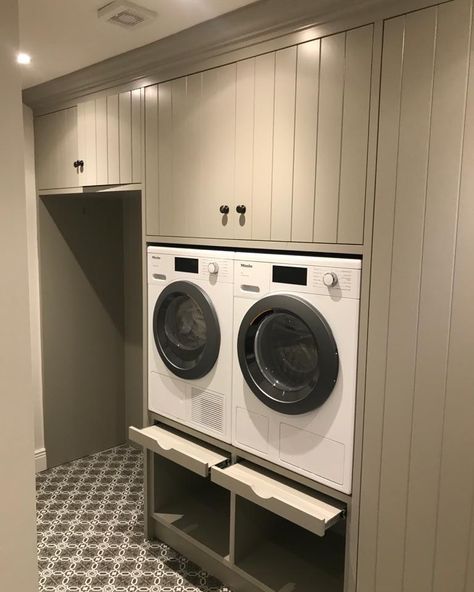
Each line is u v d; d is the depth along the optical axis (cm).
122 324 384
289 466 203
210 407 232
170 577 245
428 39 154
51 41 228
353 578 189
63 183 303
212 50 212
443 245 157
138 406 383
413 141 160
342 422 185
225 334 221
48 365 343
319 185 184
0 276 152
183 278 236
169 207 241
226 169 214
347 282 179
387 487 177
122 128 259
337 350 183
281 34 189
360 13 167
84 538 274
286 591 210
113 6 192
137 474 347
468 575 162
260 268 204
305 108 185
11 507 162
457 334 157
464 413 158
